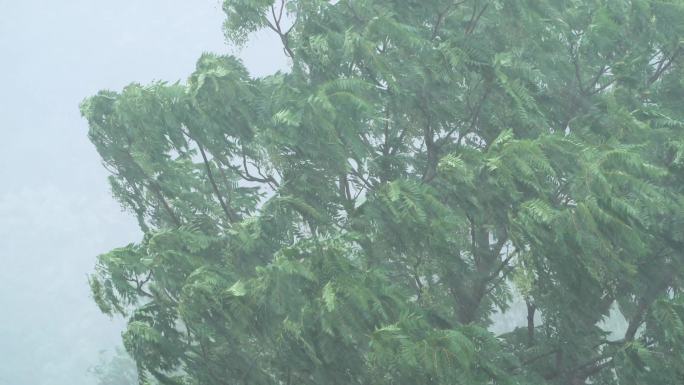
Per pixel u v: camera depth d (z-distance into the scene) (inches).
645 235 469.4
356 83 529.3
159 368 551.5
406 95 562.6
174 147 625.9
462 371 425.1
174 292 558.9
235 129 605.0
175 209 668.1
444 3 608.1
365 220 543.2
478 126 597.6
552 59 598.5
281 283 481.4
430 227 504.7
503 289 625.9
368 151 601.0
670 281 528.1
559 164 499.5
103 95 637.3
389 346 432.1
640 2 566.3
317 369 500.4
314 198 575.8
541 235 466.6
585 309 518.3
